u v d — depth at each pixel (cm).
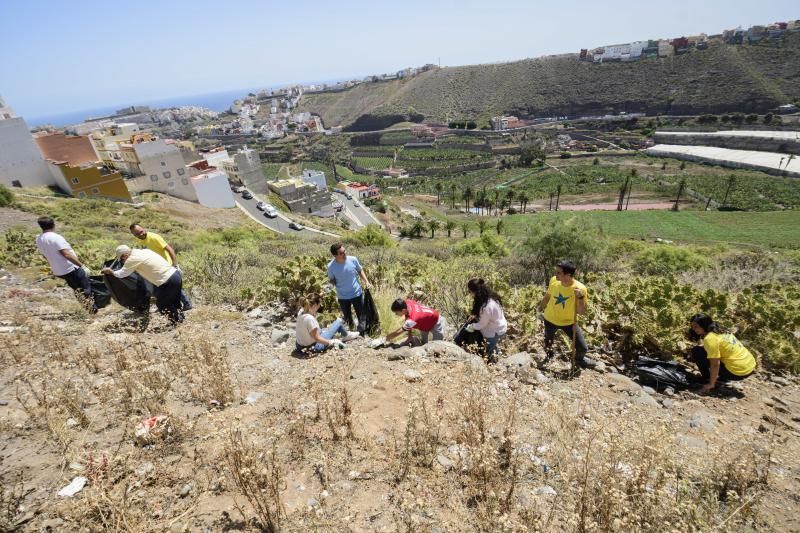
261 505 237
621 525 220
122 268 570
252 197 6519
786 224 5934
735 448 322
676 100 15900
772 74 15162
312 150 18062
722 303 609
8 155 3709
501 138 15525
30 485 247
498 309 509
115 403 343
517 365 484
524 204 8588
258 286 782
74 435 296
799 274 1130
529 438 328
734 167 10219
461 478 275
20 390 362
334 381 396
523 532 218
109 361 440
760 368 520
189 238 2583
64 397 322
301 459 287
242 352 518
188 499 243
